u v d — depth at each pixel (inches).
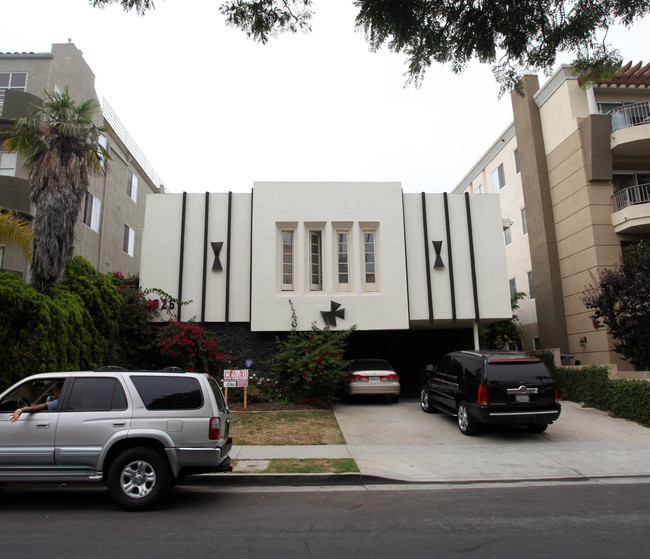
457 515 227.1
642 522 214.4
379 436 418.6
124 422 240.5
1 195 604.4
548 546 183.9
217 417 249.1
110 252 889.5
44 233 454.0
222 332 589.9
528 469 322.3
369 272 615.2
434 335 712.4
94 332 475.8
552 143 815.1
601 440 405.4
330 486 290.8
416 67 333.4
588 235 719.1
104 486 287.3
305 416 485.7
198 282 596.1
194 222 609.0
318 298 589.6
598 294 570.6
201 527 208.7
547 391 393.4
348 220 609.0
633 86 760.3
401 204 617.0
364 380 554.9
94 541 189.2
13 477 233.3
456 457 352.5
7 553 174.9
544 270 812.0
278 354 558.9
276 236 602.5
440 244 614.5
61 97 500.7
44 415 241.0
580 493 269.4
